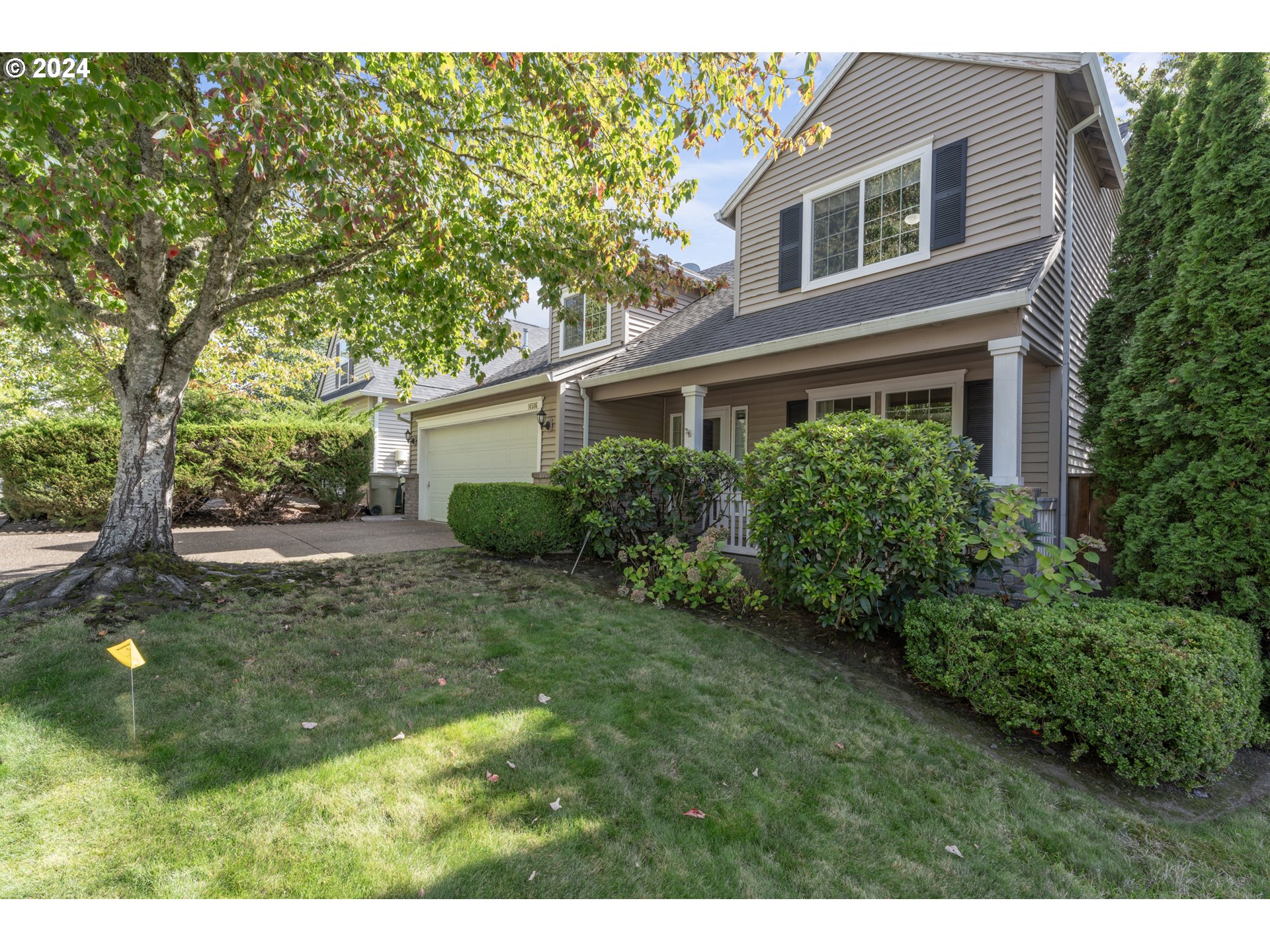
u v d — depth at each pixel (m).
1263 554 3.77
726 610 5.47
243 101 3.43
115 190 3.52
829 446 4.47
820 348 6.75
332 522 12.48
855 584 4.23
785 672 4.08
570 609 5.16
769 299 9.23
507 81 4.75
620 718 3.25
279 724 2.91
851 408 8.45
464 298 6.34
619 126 4.79
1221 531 3.94
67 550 7.64
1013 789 2.92
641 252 6.55
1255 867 2.53
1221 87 4.19
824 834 2.47
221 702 3.08
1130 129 6.05
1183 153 4.63
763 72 4.50
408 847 2.16
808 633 4.95
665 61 4.55
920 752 3.18
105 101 3.34
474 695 3.39
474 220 5.90
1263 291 3.81
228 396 13.13
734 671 4.02
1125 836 2.66
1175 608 3.81
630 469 6.43
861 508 4.14
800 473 4.47
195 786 2.40
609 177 4.99
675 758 2.89
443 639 4.24
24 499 9.58
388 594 5.30
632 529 6.71
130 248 5.02
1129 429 4.60
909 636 4.08
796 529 4.50
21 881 1.91
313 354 13.68
